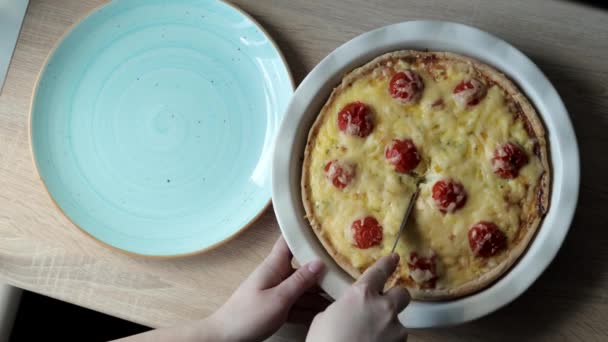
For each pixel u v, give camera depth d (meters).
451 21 0.78
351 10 0.80
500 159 0.69
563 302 0.74
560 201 0.68
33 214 0.83
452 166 0.70
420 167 0.71
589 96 0.76
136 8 0.83
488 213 0.69
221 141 0.82
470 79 0.71
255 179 0.81
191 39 0.83
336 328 0.61
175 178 0.82
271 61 0.81
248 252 0.79
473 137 0.70
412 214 0.71
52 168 0.83
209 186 0.81
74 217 0.81
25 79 0.85
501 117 0.70
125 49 0.84
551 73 0.76
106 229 0.81
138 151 0.83
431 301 0.70
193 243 0.79
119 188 0.82
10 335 0.96
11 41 0.85
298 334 0.77
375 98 0.72
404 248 0.70
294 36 0.81
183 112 0.83
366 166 0.71
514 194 0.70
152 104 0.83
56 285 0.81
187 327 0.72
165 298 0.79
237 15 0.81
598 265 0.74
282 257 0.74
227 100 0.82
